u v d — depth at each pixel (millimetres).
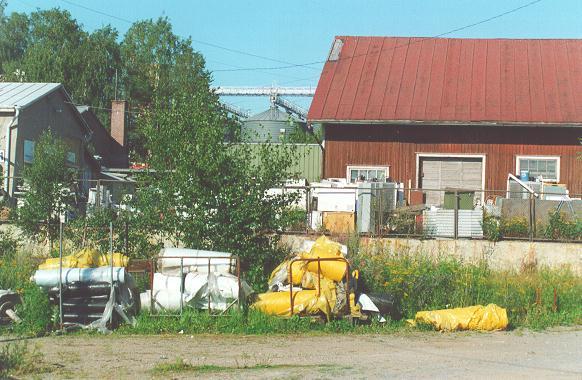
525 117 26141
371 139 27156
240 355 10734
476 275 15617
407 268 15172
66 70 54156
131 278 13242
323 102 27625
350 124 27078
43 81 52719
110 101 56625
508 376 9312
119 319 12898
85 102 54250
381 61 30250
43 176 19797
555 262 18875
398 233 19719
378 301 13680
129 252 16469
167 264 13836
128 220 16719
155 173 16219
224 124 16406
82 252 14211
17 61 56531
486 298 14773
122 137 46781
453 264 16031
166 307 13211
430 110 26875
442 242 19234
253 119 41969
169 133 16000
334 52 31094
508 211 19875
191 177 15617
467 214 19578
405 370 9648
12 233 19375
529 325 13859
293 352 11008
